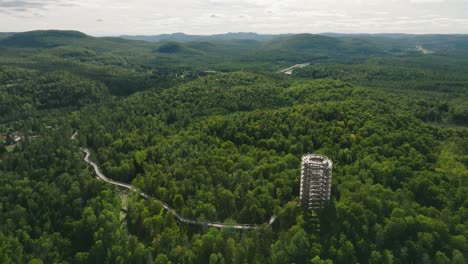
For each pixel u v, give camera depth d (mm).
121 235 142000
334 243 131250
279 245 130875
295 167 180250
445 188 165000
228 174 175625
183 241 139125
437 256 125688
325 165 144750
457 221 141875
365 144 196000
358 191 154750
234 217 153750
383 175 168750
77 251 142375
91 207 156750
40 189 170250
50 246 136875
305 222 141375
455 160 196125
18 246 132250
